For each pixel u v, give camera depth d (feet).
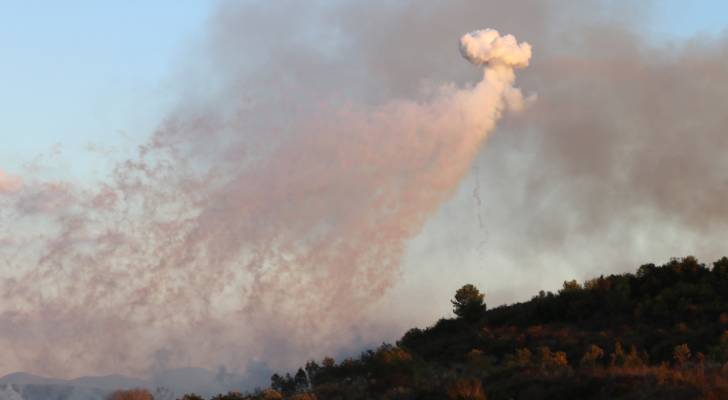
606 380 122.52
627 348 188.75
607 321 222.69
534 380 133.39
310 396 164.14
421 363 173.06
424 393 141.49
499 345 214.07
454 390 133.69
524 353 176.04
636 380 119.85
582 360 162.20
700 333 188.34
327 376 206.80
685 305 212.02
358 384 167.32
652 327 206.80
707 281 231.09
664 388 113.19
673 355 170.71
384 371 166.71
